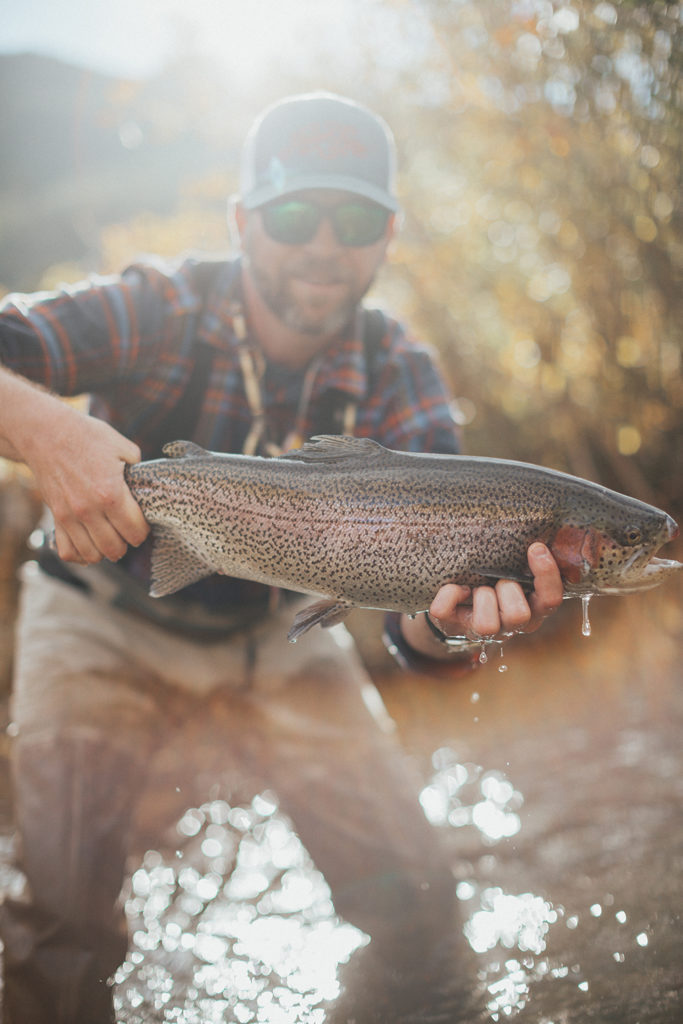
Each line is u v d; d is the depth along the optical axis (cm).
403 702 222
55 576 141
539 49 200
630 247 217
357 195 130
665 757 174
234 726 148
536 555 104
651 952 123
